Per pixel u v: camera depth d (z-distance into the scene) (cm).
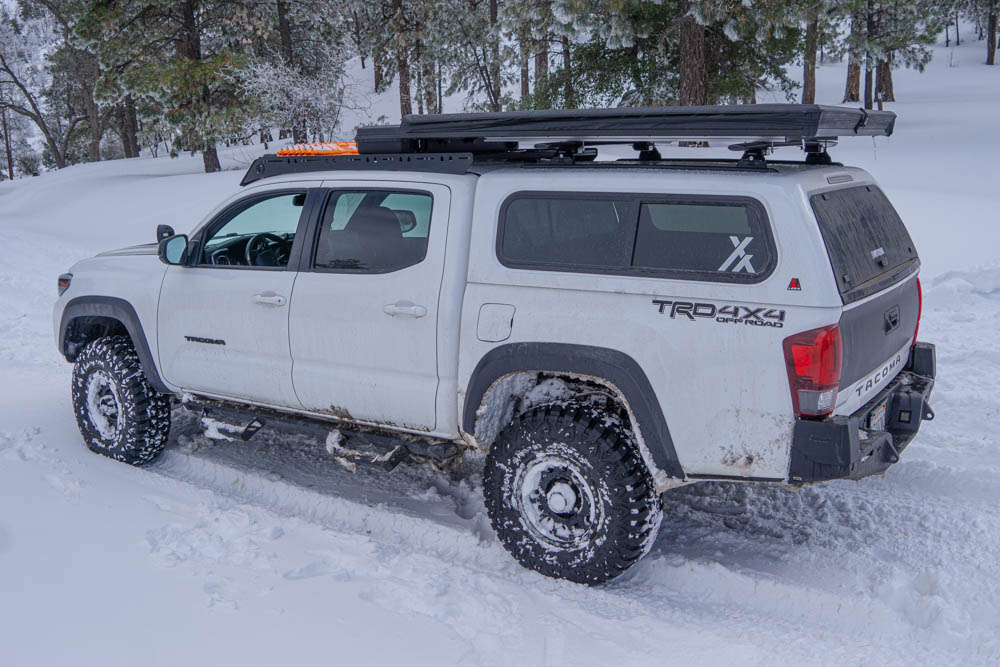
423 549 435
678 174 360
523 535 400
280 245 489
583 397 406
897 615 355
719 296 345
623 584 397
